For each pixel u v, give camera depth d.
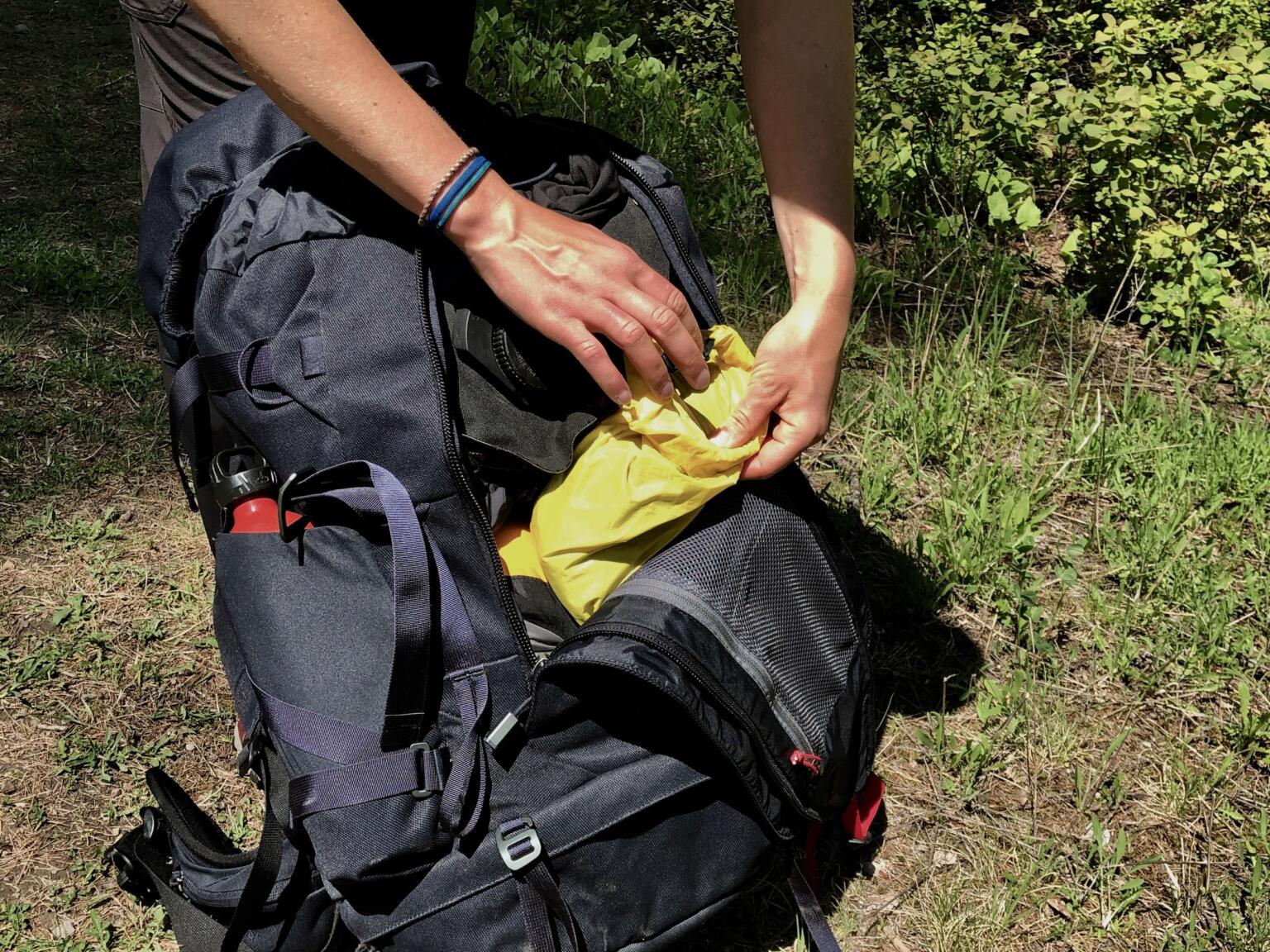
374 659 0.81
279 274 0.83
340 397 0.80
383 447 0.80
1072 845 1.08
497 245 0.75
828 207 0.87
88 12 3.03
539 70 2.50
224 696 1.17
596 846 0.79
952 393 1.61
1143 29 2.70
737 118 2.39
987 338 1.78
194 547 1.34
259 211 0.85
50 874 0.99
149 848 0.94
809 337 0.84
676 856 0.82
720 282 1.89
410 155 0.73
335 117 0.72
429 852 0.78
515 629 0.81
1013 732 1.17
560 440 0.85
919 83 2.37
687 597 0.82
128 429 1.50
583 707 0.80
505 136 0.95
